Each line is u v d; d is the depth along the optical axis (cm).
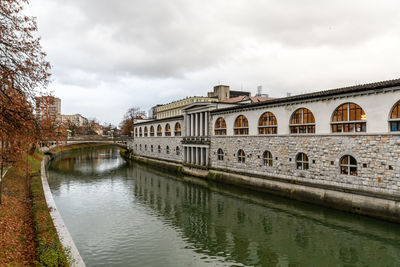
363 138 2325
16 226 1717
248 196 3203
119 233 2122
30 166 4153
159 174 5044
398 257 1686
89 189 3712
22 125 1467
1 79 1328
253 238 2009
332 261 1658
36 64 1465
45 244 1397
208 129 4462
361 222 2192
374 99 2250
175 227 2250
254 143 3478
